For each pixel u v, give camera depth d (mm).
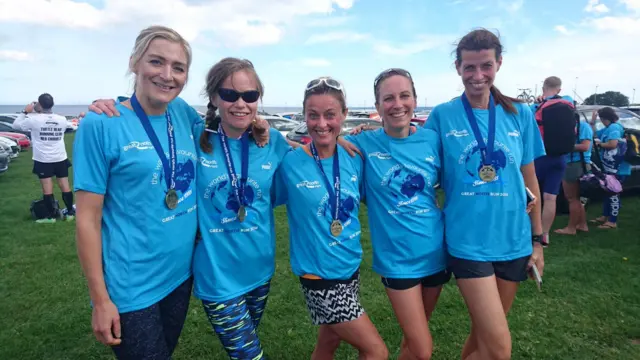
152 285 1938
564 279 4109
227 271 2123
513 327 3262
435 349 3035
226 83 2004
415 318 2215
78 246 1802
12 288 4195
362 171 2352
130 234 1879
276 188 2307
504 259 2201
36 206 7055
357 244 2230
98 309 1812
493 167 2182
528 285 3979
